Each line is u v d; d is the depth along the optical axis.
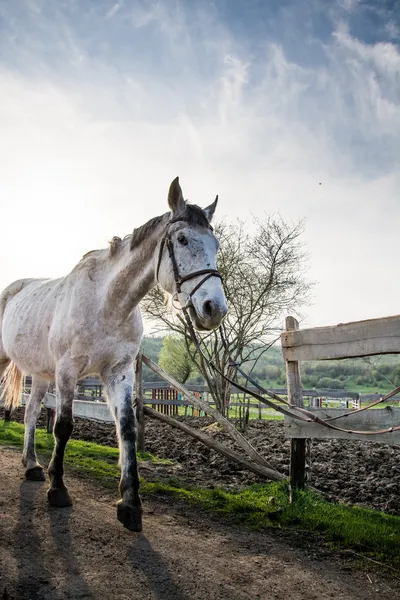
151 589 2.97
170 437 9.62
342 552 3.69
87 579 3.01
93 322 4.31
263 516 4.43
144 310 12.21
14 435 8.44
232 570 3.32
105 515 4.18
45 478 5.22
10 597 2.70
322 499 4.93
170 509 4.55
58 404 4.37
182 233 3.83
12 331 5.53
